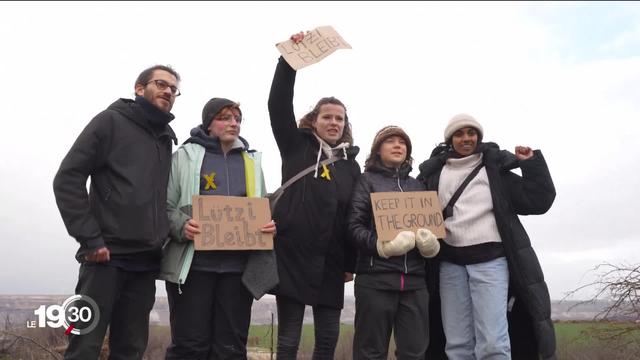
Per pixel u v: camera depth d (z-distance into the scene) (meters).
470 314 4.05
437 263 4.21
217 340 3.66
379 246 3.79
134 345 3.44
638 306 5.98
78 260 3.35
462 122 4.23
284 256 3.90
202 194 3.78
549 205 3.96
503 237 3.96
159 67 3.75
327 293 3.95
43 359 8.34
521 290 3.89
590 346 9.39
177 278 3.51
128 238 3.28
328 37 4.12
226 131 3.94
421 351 3.84
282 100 4.05
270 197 4.13
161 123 3.63
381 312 3.80
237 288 3.71
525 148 4.02
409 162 4.34
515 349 4.18
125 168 3.39
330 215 3.96
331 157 4.21
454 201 4.17
